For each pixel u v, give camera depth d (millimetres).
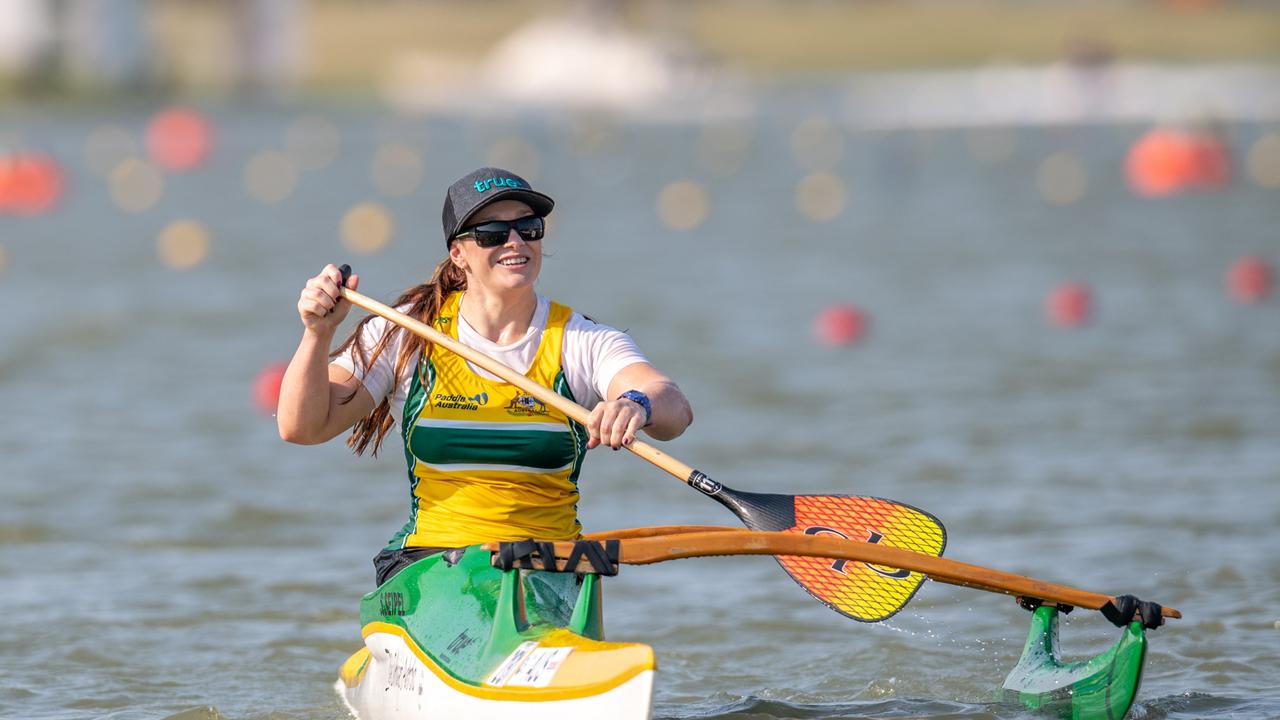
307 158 140375
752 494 19641
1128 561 27406
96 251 79188
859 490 32969
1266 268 59656
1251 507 30906
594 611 17844
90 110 189625
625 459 36469
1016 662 22578
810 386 44781
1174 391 42750
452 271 19000
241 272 71000
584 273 69875
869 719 20031
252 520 31531
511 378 18125
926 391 43750
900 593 19922
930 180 117562
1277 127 147500
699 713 20500
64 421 41219
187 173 128125
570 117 189500
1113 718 19250
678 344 51656
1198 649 22875
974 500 31969
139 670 22719
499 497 18578
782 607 25703
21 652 23516
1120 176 114938
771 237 85000
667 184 117750
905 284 65312
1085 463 35000
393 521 31391
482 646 17688
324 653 23562
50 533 30641
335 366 18906
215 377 47094
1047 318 55656
